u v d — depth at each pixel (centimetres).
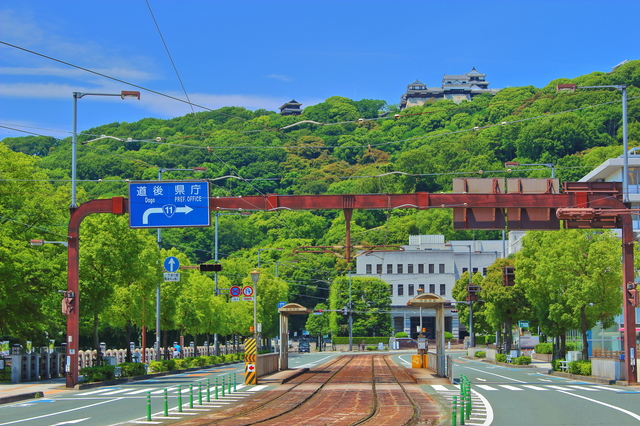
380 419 1798
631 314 3088
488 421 1728
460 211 2930
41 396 2672
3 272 3278
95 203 3112
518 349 6244
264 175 7206
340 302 10775
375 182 7725
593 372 3525
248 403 2227
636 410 1995
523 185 2942
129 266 3634
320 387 2920
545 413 1919
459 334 11738
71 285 3127
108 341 7075
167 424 1670
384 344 11044
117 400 2414
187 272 4912
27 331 4372
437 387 2977
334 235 11225
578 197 2947
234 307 6912
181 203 2891
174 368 4469
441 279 11581
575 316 4056
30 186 3653
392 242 11856
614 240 3894
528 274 4547
